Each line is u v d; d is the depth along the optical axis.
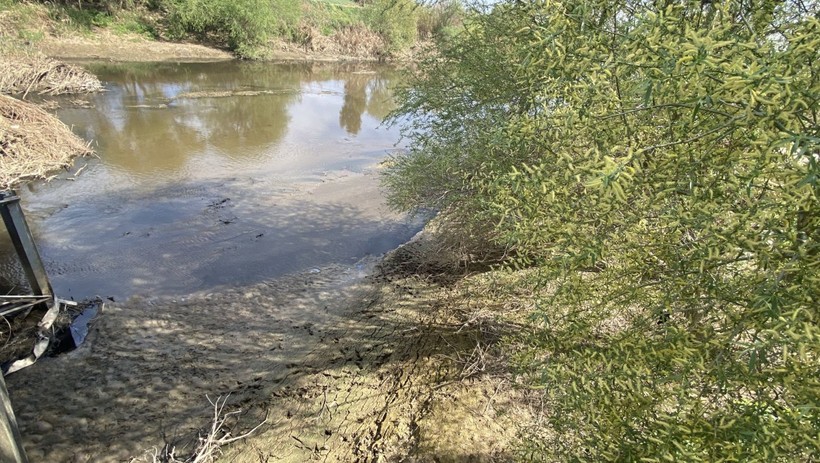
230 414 3.61
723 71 1.13
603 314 1.88
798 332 1.19
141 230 6.74
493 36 4.14
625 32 1.61
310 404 3.66
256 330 4.64
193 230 6.83
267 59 23.23
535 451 1.92
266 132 11.98
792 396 1.35
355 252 6.43
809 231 1.27
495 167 3.41
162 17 22.34
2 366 3.95
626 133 1.74
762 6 1.53
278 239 6.71
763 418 1.30
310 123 13.25
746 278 1.47
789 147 1.13
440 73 4.80
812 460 1.24
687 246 1.65
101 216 7.08
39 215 6.98
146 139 10.64
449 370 3.77
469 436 3.10
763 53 1.22
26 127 9.06
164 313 4.88
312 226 7.16
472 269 5.29
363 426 3.40
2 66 12.30
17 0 18.05
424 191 5.19
